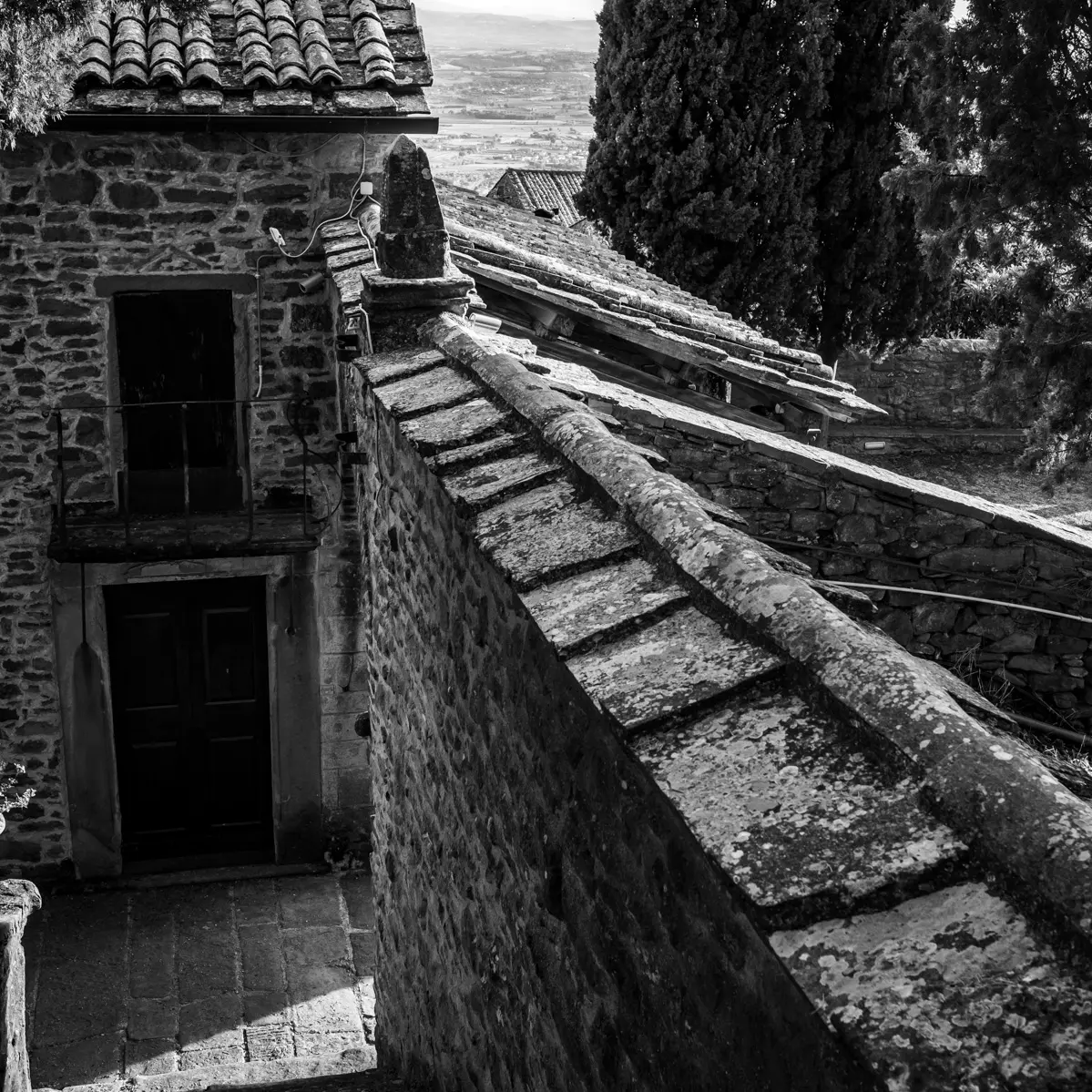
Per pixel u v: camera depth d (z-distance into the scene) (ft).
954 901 5.38
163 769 33.17
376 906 21.91
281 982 28.89
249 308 30.35
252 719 33.24
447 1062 15.64
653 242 59.31
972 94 36.50
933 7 37.55
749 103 57.82
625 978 8.72
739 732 6.84
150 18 29.63
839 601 10.04
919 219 38.68
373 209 29.63
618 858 8.74
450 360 16.46
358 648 32.27
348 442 22.27
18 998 17.43
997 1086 4.58
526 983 11.54
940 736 5.98
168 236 29.58
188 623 32.30
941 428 70.13
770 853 5.88
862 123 60.95
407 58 30.01
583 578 9.19
